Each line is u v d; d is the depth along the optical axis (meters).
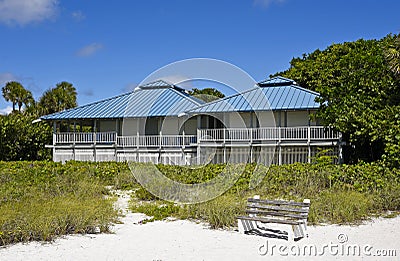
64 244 8.96
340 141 26.02
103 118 32.31
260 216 11.37
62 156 33.91
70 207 10.57
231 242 9.27
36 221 9.42
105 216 10.90
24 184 15.55
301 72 38.81
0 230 8.98
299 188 14.83
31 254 8.19
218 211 11.23
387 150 16.91
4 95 51.94
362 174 15.06
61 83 48.28
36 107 45.47
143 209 13.15
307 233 10.02
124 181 18.55
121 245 8.98
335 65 35.03
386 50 20.33
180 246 8.91
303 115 29.12
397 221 11.36
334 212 11.50
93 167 20.89
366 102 21.19
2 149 34.59
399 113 19.55
